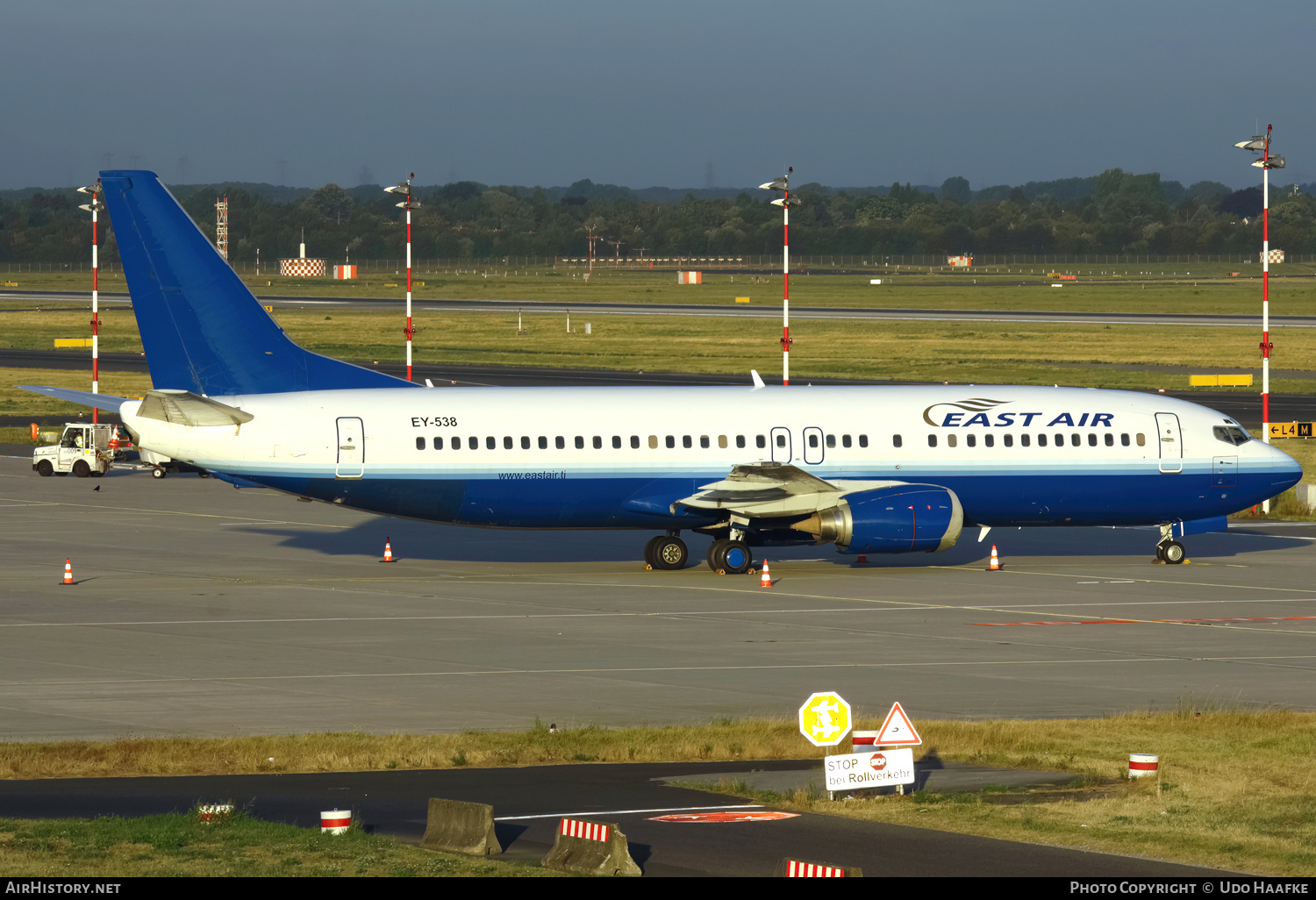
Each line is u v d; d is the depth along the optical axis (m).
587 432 176.12
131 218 169.38
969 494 183.00
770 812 78.06
